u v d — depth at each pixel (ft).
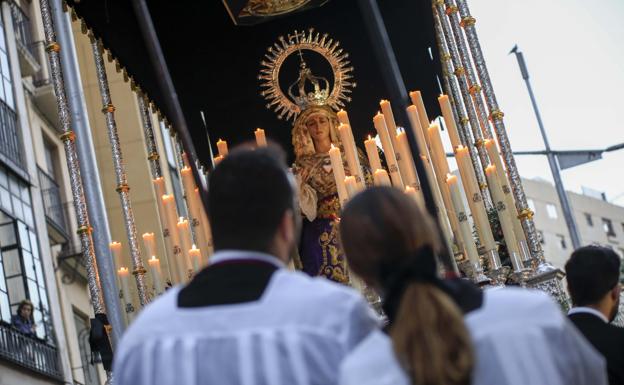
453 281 9.02
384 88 29.58
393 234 9.05
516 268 21.08
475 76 26.43
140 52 28.02
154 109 29.55
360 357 8.29
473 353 7.97
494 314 8.55
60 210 65.92
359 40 29.66
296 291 9.00
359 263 9.25
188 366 8.82
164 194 25.13
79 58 47.11
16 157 59.98
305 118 26.32
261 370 8.67
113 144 26.07
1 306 53.72
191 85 29.76
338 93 29.01
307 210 25.14
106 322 20.93
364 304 9.10
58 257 64.85
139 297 24.23
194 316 9.04
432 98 29.91
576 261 13.82
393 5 28.68
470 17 23.94
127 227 25.03
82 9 25.50
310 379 8.64
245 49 29.58
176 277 23.97
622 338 12.96
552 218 144.36
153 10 28.19
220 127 30.27
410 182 22.95
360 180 23.45
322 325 8.80
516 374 8.28
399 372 8.06
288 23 29.40
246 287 9.09
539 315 8.55
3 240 55.88
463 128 28.81
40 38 68.59
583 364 8.63
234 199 9.45
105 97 26.50
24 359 53.62
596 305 13.70
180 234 23.85
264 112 30.07
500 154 23.58
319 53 29.68
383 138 23.67
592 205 152.87
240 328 8.87
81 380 64.08
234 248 9.44
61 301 64.08
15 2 64.13
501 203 21.58
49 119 68.28
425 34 29.17
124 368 9.14
